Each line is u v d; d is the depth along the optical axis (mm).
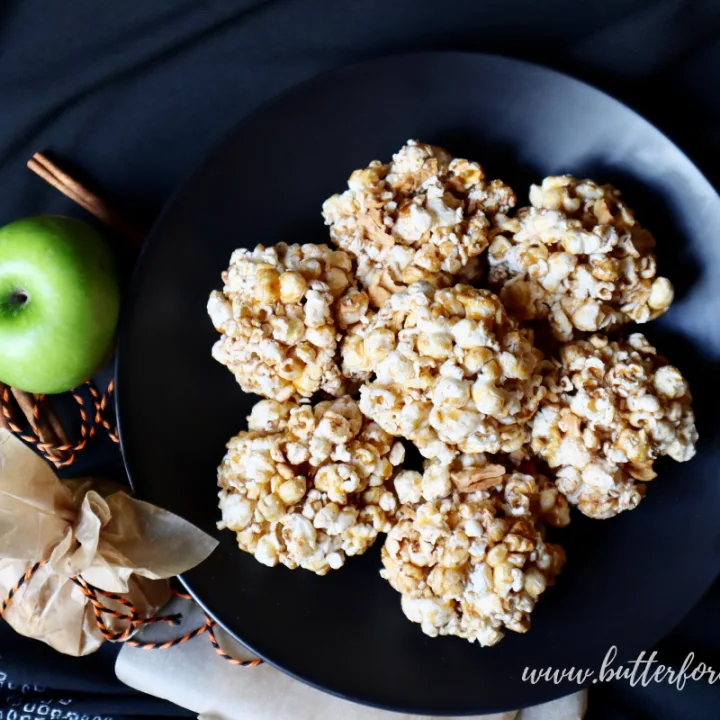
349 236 510
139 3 534
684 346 520
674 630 556
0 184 557
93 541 504
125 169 556
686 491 519
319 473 493
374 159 532
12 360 518
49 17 535
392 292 498
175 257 523
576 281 494
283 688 550
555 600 519
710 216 509
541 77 511
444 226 493
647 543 520
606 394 486
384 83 517
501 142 526
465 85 518
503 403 470
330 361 498
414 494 502
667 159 510
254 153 521
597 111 513
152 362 523
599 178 521
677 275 518
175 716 570
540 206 500
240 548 512
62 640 533
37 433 557
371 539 503
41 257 508
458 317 475
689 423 501
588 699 562
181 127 551
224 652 546
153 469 522
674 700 553
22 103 546
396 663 518
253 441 502
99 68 541
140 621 532
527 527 492
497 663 515
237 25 535
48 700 564
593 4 527
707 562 511
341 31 536
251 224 531
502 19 533
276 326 488
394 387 484
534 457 515
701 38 527
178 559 509
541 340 510
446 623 494
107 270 528
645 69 533
